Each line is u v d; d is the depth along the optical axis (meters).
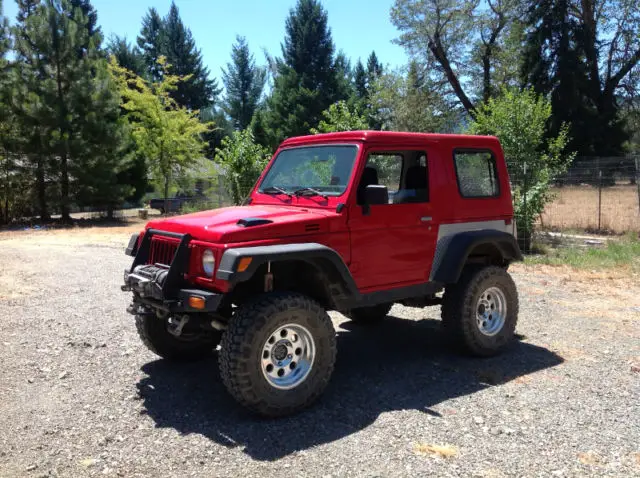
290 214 4.70
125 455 3.71
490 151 6.06
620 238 14.50
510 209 6.19
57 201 21.50
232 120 67.06
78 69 21.56
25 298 8.02
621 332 6.71
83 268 10.58
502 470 3.54
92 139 21.78
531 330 6.80
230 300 4.74
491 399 4.69
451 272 5.34
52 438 3.94
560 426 4.17
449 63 44.22
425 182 5.45
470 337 5.57
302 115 45.53
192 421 4.24
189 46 60.44
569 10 41.47
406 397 4.74
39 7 21.61
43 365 5.38
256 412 4.23
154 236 4.84
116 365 5.44
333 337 4.52
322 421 4.26
